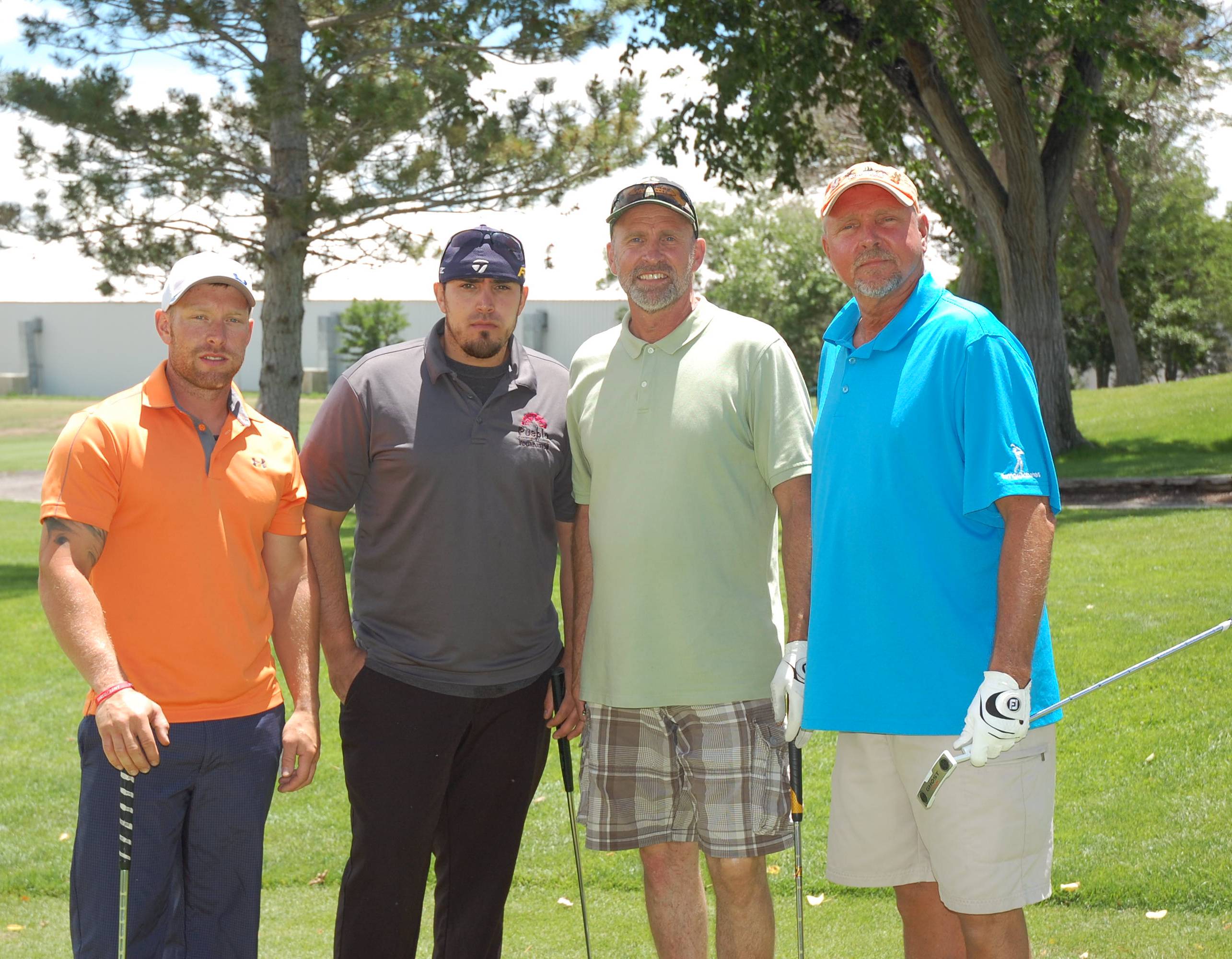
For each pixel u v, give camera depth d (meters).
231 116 14.72
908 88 16.92
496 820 3.28
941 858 2.72
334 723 6.47
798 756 3.05
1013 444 2.61
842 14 15.91
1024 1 15.05
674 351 3.20
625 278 3.16
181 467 2.86
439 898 3.34
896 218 2.81
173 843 2.85
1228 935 3.52
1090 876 4.04
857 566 2.78
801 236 44.03
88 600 2.71
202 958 2.88
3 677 8.07
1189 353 44.09
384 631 3.20
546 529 3.30
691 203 3.17
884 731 2.73
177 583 2.83
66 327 55.97
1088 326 43.34
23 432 35.72
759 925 3.18
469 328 3.12
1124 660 6.35
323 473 3.22
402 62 15.09
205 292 2.86
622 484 3.18
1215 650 6.32
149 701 2.66
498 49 14.96
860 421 2.82
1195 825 4.35
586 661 3.29
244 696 2.91
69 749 6.39
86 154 13.80
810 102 16.56
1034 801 2.70
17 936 4.06
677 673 3.14
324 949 3.87
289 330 15.70
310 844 4.94
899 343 2.80
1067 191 17.77
